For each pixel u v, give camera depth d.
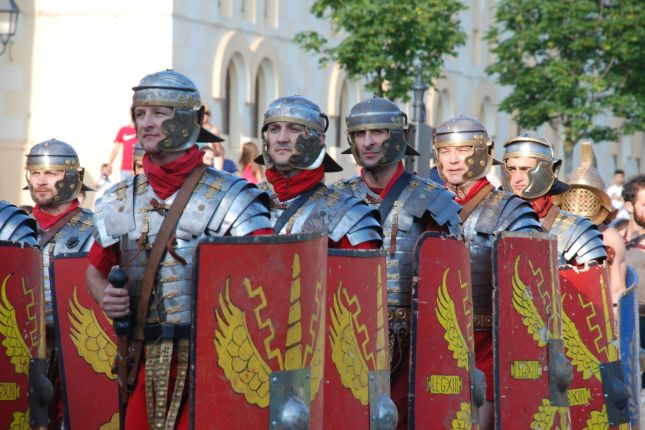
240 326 11.28
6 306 13.18
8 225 14.70
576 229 17.75
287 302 11.34
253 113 48.69
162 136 11.92
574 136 52.22
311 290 11.53
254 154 28.56
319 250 11.64
